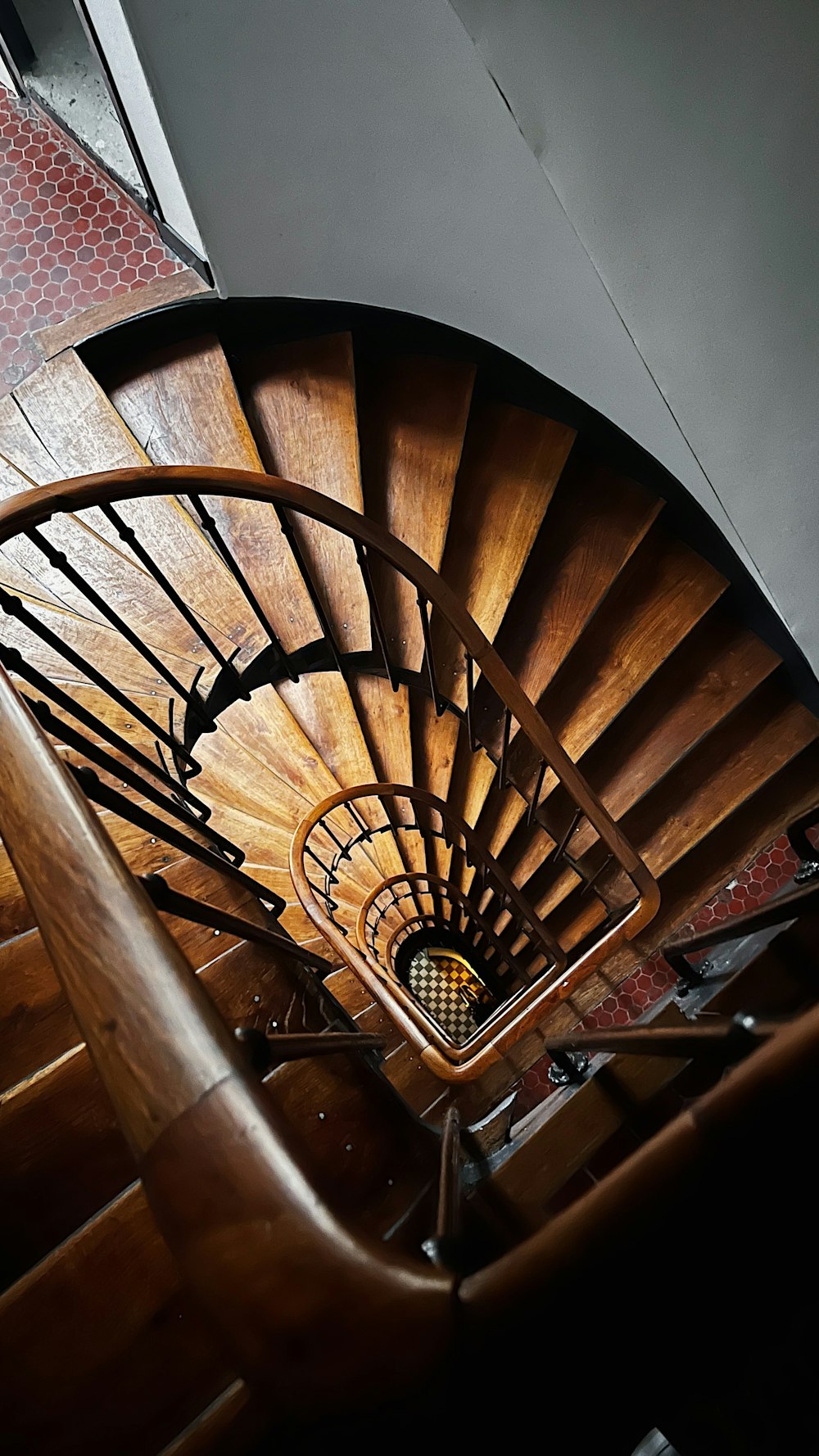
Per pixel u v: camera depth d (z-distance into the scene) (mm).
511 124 2225
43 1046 1355
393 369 3311
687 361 2252
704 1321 379
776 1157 363
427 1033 2805
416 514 3035
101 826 604
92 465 2680
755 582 3184
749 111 1594
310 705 3086
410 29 2104
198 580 2564
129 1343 1060
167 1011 490
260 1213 413
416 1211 1461
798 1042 370
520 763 3184
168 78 2143
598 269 2150
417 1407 369
